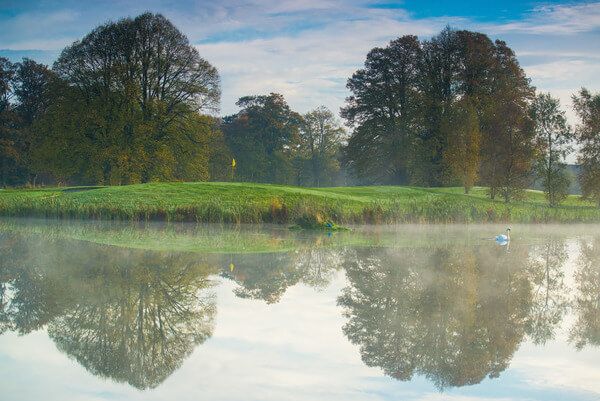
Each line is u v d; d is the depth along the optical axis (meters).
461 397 7.88
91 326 11.18
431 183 62.09
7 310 12.21
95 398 7.57
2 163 71.50
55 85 54.31
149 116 56.16
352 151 66.25
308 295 14.40
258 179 93.62
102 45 53.88
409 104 62.44
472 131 53.16
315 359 9.38
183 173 58.22
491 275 18.05
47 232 27.41
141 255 19.98
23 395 7.64
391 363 9.27
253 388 8.05
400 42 63.47
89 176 54.41
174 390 7.91
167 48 56.06
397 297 14.32
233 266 18.47
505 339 10.89
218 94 58.81
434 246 25.22
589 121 51.81
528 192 60.47
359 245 25.14
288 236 28.50
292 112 97.62
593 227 39.81
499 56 61.97
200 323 11.53
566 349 10.30
